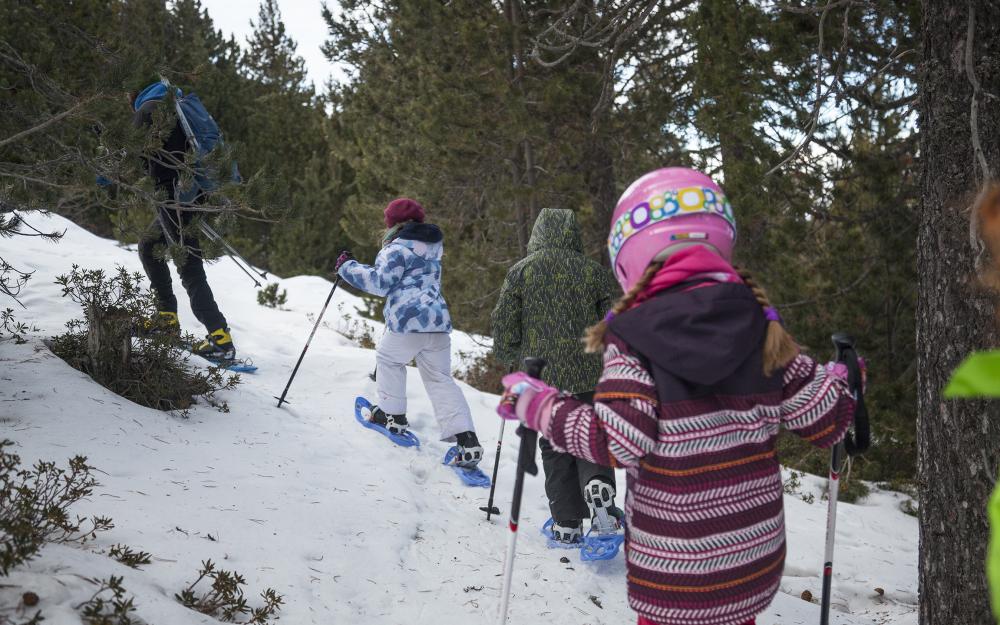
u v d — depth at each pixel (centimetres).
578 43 584
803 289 733
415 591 325
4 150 433
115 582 225
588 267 410
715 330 180
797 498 657
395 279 504
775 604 398
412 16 1061
